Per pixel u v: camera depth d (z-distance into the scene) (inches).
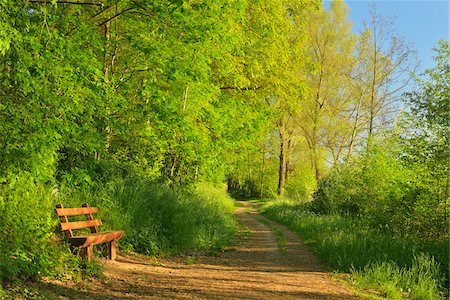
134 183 498.3
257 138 799.1
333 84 1429.6
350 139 1440.7
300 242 580.1
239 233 677.9
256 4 688.4
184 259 410.9
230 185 2509.8
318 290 299.9
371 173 716.7
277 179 2193.7
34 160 275.9
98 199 398.9
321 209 950.4
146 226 426.6
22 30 293.4
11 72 289.0
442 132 462.9
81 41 381.1
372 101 1392.7
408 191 498.9
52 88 318.0
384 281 331.0
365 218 658.8
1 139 269.4
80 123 378.0
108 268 312.8
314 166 1459.2
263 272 362.3
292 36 838.5
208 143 660.1
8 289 211.8
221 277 328.2
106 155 389.4
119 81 478.0
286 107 904.9
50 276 253.6
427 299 300.8
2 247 239.1
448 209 462.6
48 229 286.7
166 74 454.9
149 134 513.3
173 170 682.8
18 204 276.5
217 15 459.2
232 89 782.5
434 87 470.3
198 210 586.9
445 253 405.1
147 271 329.7
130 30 464.4
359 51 1403.8
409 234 497.4
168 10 410.3
